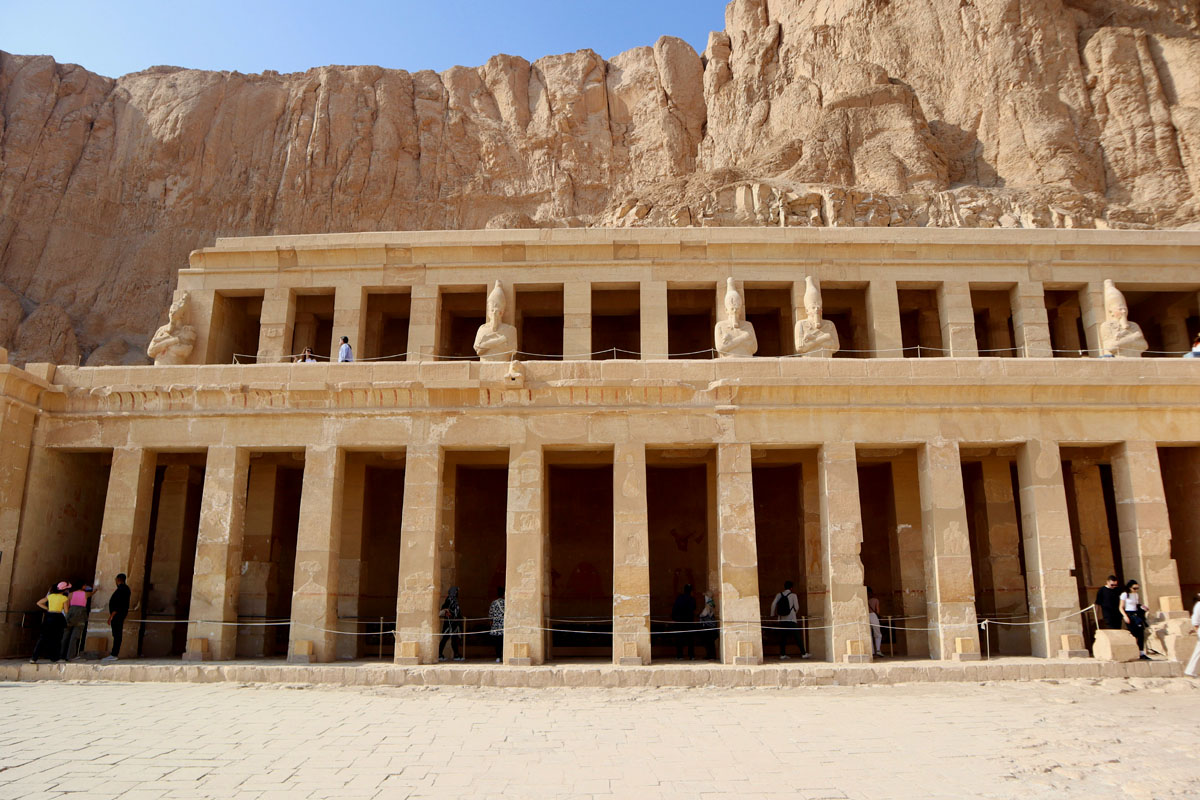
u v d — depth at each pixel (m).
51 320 49.25
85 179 55.94
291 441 19.27
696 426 18.92
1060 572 18.33
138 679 16.20
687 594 20.20
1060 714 12.63
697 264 23.81
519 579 18.25
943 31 51.03
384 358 25.84
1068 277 23.77
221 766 9.30
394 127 60.25
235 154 58.47
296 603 18.33
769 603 24.22
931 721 12.12
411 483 18.83
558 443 18.94
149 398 19.55
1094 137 44.34
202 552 18.70
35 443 19.39
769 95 56.84
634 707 13.47
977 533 22.34
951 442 18.88
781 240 23.78
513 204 59.12
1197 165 41.19
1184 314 25.05
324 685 15.76
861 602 18.06
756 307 24.97
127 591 18.17
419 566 18.42
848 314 25.89
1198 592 20.06
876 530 24.20
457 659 19.45
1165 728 11.51
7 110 56.38
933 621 18.42
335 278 24.16
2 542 18.22
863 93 46.75
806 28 58.22
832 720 12.23
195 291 24.28
